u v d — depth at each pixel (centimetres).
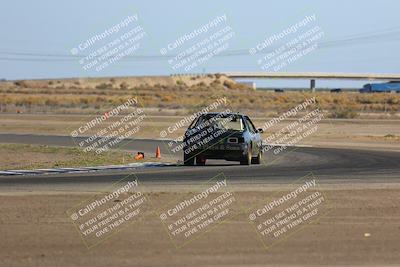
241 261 3316
